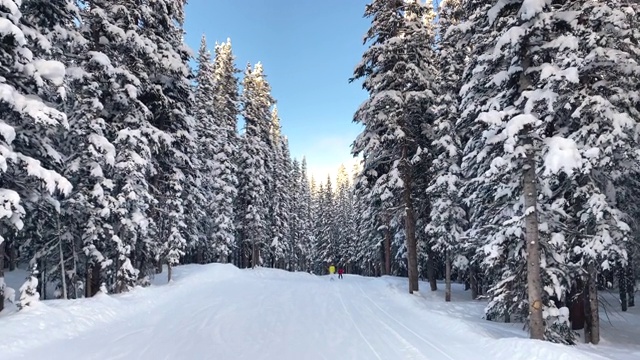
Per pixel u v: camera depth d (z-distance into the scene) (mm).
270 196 48812
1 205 10016
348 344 10164
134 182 16641
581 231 11844
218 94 40969
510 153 10438
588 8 10969
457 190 18547
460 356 9156
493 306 12719
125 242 17078
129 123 17500
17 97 10633
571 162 9523
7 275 24141
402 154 20812
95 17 16203
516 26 11188
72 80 14211
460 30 14289
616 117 10625
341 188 76688
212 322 12758
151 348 9477
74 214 15078
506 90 12547
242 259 49062
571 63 10367
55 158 12812
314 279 36469
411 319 13938
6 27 9664
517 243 12195
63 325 10672
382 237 40500
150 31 18953
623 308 19609
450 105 19141
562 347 8789
